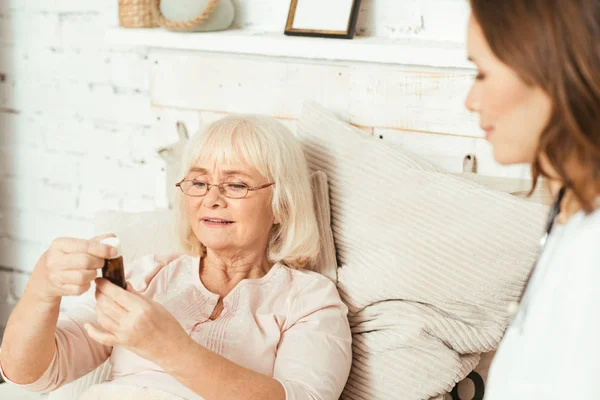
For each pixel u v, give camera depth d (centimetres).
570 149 74
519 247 144
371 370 150
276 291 149
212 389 125
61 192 237
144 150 219
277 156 148
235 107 194
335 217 159
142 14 197
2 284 254
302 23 178
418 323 146
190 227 157
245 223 146
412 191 152
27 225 246
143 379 139
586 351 70
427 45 164
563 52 71
